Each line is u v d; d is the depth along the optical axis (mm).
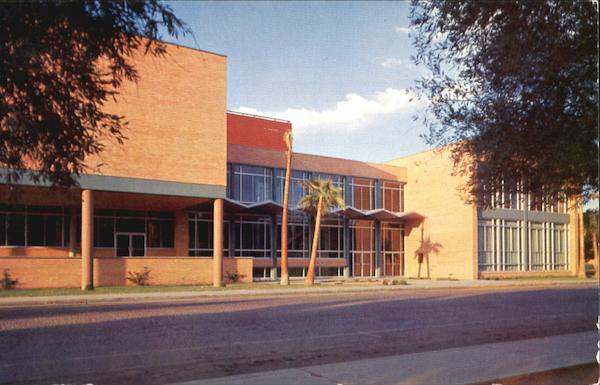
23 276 26844
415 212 47438
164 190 29516
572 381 7426
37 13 5387
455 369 7738
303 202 36531
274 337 11602
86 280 27281
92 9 5758
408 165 50312
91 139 6852
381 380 7074
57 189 7613
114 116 7066
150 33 6180
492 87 8062
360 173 47594
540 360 8359
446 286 33719
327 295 25969
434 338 11711
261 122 45562
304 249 43469
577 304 20844
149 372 8109
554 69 7094
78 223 33188
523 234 49000
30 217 31578
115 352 9617
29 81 5969
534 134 7535
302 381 7012
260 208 38156
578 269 52312
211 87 31578
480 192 9023
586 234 59250
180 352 9727
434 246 47156
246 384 6863
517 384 7215
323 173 45312
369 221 48438
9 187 7957
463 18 7816
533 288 33688
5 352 9500
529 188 8484
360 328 13211
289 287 30484
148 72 29281
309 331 12578
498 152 8039
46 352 9531
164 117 29781
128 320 14242
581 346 9680
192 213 37969
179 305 19219
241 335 11812
